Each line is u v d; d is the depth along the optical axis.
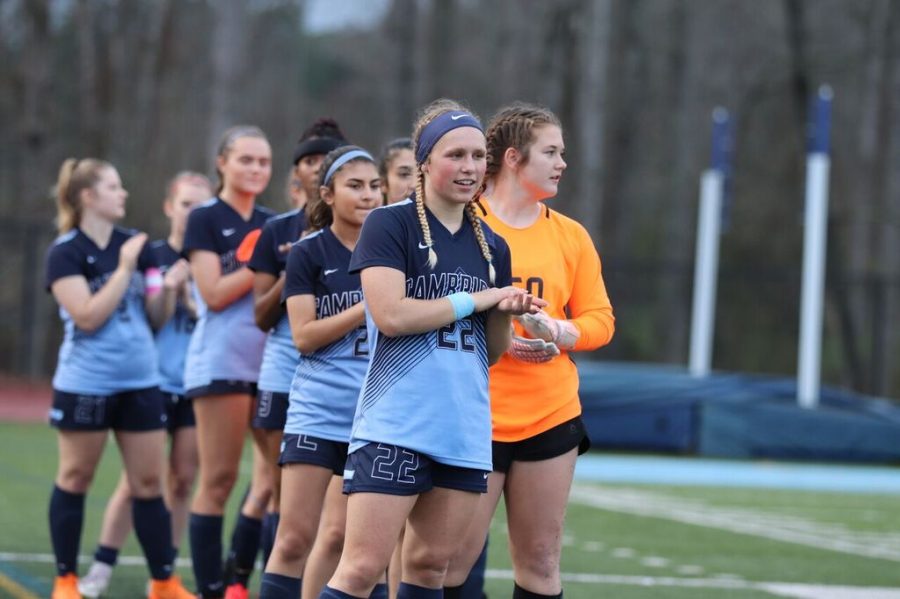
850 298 132.12
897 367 128.62
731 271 106.12
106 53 134.25
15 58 137.75
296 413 21.48
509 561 34.38
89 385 25.73
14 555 32.03
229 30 91.50
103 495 45.19
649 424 76.12
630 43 145.62
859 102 145.38
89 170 26.12
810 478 66.12
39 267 115.00
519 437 19.77
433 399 17.25
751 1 147.88
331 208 22.12
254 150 26.16
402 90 134.38
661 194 153.25
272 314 23.64
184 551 34.88
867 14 133.88
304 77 180.88
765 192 150.62
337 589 17.17
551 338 19.28
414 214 17.70
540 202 21.69
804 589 31.41
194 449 29.41
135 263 25.78
